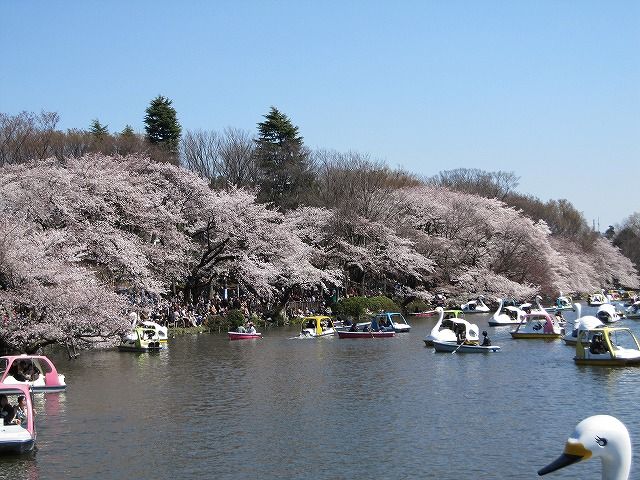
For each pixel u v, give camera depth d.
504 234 129.62
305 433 33.78
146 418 36.94
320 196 115.88
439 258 116.81
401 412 37.59
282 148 129.38
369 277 111.12
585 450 16.56
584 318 55.84
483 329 83.31
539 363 53.81
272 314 88.81
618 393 41.47
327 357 58.56
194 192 81.25
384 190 114.56
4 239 50.84
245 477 27.77
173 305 79.12
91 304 52.47
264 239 84.88
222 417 37.03
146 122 129.62
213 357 58.84
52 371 43.88
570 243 171.25
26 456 30.53
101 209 68.88
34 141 96.94
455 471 27.98
